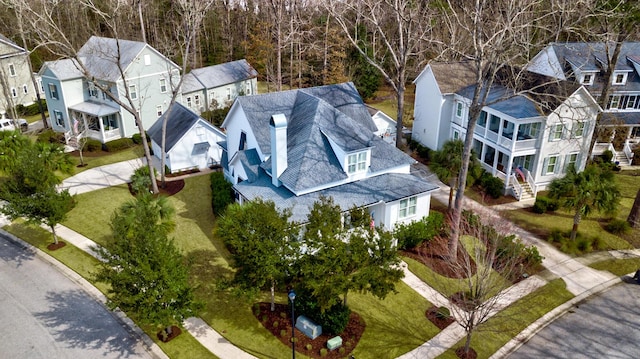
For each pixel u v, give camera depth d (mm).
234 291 19328
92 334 20438
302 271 18312
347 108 33375
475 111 23281
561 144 33812
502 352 19641
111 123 45031
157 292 17750
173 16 63781
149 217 20812
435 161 29281
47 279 24234
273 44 57500
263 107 30172
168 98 46781
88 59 44375
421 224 26844
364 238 18812
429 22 35719
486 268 18531
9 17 53469
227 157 34344
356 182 26750
